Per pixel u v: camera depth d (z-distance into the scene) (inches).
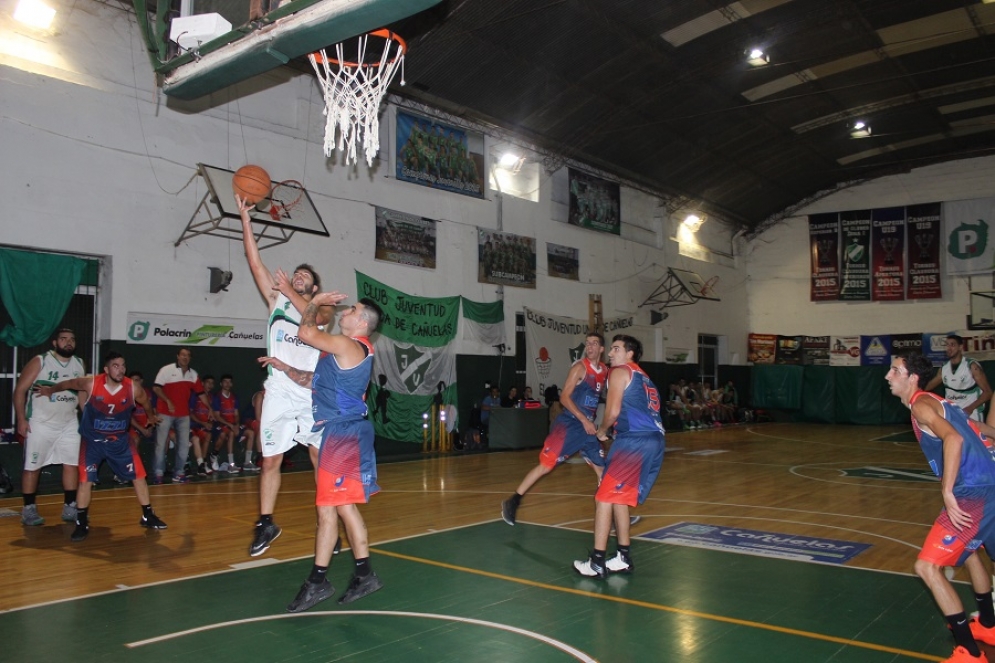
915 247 964.0
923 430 150.5
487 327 665.0
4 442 396.8
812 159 926.4
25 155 407.5
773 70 692.7
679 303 907.4
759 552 243.9
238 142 502.0
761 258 1071.6
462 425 634.8
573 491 385.4
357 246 569.6
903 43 664.4
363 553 177.6
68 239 422.0
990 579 177.3
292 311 207.6
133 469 273.1
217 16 249.0
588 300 785.6
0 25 406.6
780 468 497.0
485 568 220.7
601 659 147.4
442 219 639.1
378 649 151.5
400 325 591.2
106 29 443.8
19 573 211.0
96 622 167.3
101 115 438.3
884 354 975.0
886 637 161.0
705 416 908.6
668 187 891.4
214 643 154.0
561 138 722.2
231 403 466.3
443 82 589.9
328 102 301.6
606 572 211.6
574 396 269.9
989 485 143.1
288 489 387.5
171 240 466.0
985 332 914.1
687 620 172.1
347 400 174.7
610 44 600.7
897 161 963.3
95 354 438.0
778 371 1026.1
